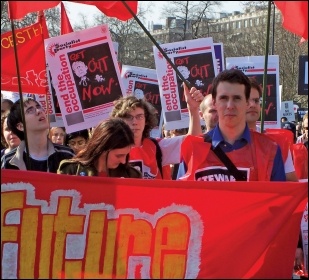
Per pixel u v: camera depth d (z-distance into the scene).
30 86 5.83
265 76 4.46
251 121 4.91
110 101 5.99
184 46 6.57
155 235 3.94
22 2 3.61
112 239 3.96
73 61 5.98
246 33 25.97
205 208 3.91
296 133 14.97
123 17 4.42
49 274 3.94
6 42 5.76
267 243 3.82
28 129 4.99
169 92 6.58
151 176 5.02
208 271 3.88
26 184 3.96
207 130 4.67
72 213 3.97
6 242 3.94
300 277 4.39
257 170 4.05
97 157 4.24
